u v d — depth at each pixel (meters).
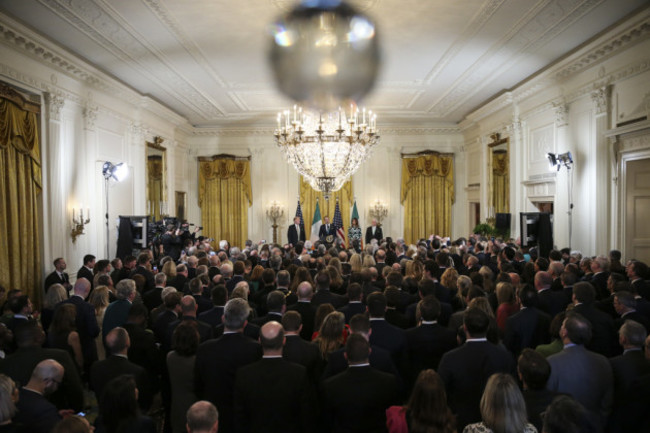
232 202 16.45
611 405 2.79
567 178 9.64
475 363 2.86
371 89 11.60
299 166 9.09
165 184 13.88
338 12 7.16
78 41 8.16
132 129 11.77
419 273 6.24
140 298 5.33
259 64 9.61
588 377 2.77
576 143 9.43
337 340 3.44
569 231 9.16
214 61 9.40
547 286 4.82
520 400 1.96
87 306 4.61
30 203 7.84
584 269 6.46
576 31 7.92
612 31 7.49
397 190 16.50
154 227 11.05
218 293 4.28
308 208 16.48
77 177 9.22
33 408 2.58
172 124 14.45
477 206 15.88
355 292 4.36
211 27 7.66
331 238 13.14
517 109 11.81
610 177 8.44
